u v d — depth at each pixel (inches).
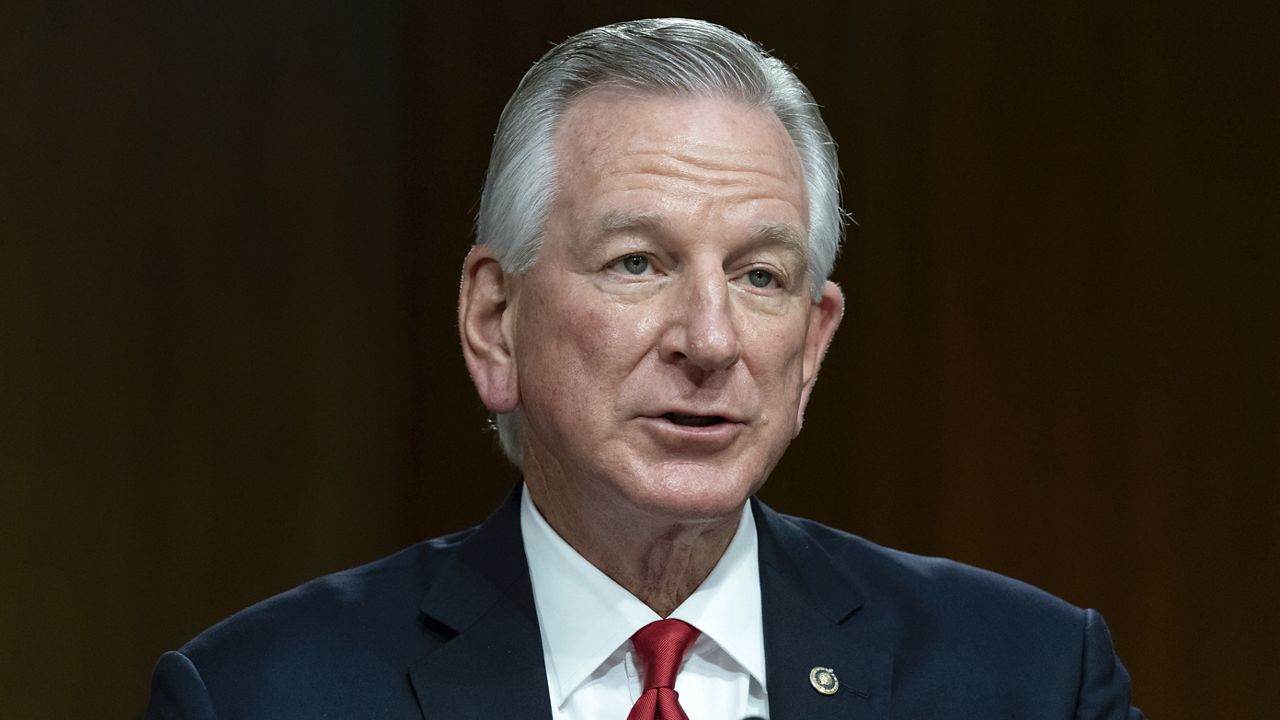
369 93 458.9
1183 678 422.0
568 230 185.0
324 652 196.1
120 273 424.2
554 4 453.7
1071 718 204.8
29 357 410.3
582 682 193.0
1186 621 422.6
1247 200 419.5
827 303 210.8
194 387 435.2
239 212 441.1
